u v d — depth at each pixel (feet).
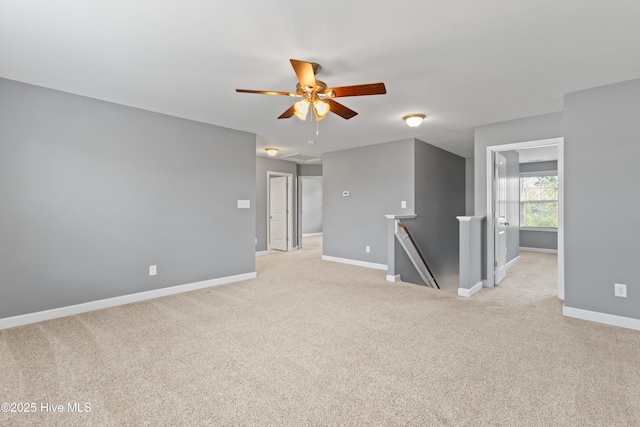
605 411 5.64
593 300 10.13
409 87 10.20
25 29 6.86
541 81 9.71
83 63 8.55
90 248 11.21
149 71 9.04
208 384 6.53
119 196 11.87
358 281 15.55
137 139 12.30
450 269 21.86
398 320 10.16
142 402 5.93
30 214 10.02
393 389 6.35
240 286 14.60
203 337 8.84
